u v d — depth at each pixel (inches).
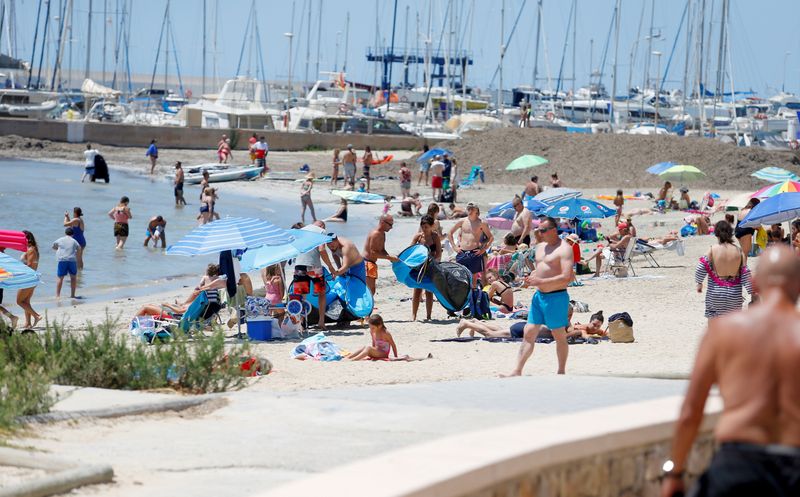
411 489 435.5
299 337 1502.2
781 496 368.5
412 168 5442.9
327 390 902.4
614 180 4940.9
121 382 962.1
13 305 2028.8
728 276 1222.3
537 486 518.3
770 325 382.6
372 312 1740.9
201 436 724.0
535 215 2792.8
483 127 7362.2
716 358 391.9
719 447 388.2
